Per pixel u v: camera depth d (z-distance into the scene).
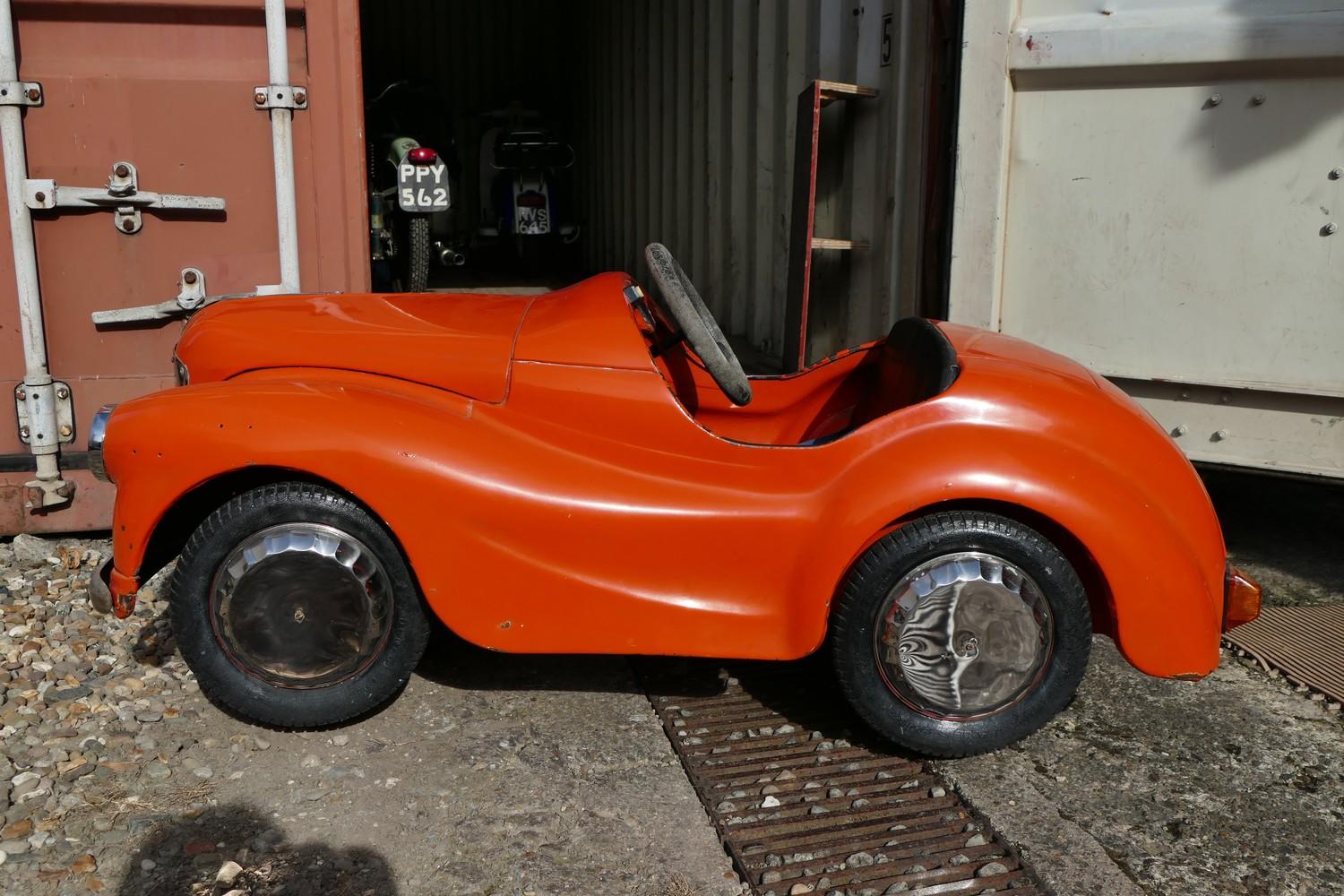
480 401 2.54
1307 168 3.31
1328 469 3.48
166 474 2.35
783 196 5.65
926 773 2.44
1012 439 2.36
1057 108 3.62
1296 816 2.31
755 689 2.82
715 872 2.08
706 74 6.71
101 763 2.35
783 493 2.44
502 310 2.81
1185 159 3.47
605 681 2.84
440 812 2.23
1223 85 3.38
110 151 3.52
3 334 3.53
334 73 3.64
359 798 2.27
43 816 2.16
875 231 4.79
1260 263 3.43
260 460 2.31
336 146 3.70
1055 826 2.23
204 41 3.56
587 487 2.41
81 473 3.66
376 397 2.44
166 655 2.87
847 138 4.95
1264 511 4.29
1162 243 3.55
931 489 2.31
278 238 3.71
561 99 11.51
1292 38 3.23
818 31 5.12
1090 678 2.93
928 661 2.38
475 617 2.39
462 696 2.73
